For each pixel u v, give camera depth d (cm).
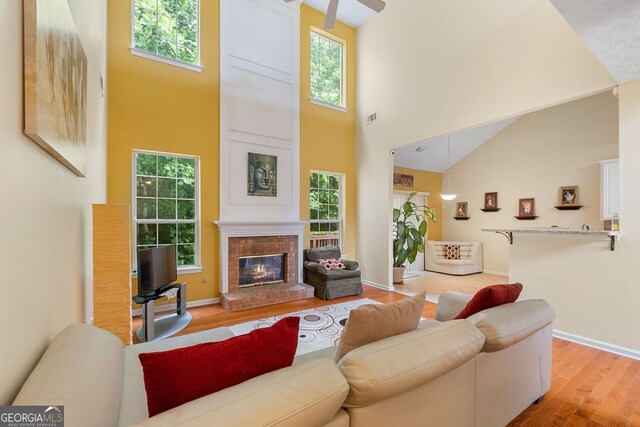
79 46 184
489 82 377
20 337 99
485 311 171
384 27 541
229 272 445
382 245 545
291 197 515
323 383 95
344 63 599
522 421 183
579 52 299
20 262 100
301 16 538
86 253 229
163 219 413
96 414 92
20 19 101
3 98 88
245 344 102
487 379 157
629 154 268
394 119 520
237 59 464
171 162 421
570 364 255
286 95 511
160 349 183
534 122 635
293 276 504
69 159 156
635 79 263
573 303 305
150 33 409
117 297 238
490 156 711
